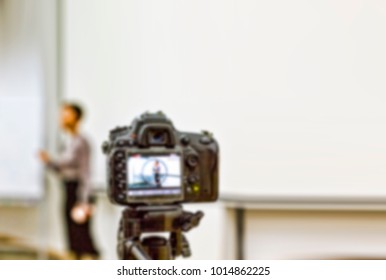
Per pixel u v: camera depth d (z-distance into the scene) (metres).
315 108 4.20
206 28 4.54
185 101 4.68
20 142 6.14
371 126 4.10
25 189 6.13
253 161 4.36
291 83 4.25
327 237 4.20
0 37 6.70
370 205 4.07
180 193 1.75
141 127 1.73
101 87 5.65
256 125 4.35
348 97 4.13
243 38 4.37
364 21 4.07
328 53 4.16
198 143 1.84
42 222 6.41
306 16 4.19
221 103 4.46
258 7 4.30
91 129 5.81
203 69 4.56
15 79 6.54
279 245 4.28
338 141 4.17
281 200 4.21
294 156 4.26
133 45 5.18
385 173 4.08
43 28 6.36
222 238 4.42
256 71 4.34
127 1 5.25
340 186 4.16
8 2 6.67
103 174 5.64
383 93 4.07
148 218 1.71
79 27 5.96
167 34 4.82
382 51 4.05
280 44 4.26
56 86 6.29
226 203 4.36
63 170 5.41
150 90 4.98
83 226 5.41
